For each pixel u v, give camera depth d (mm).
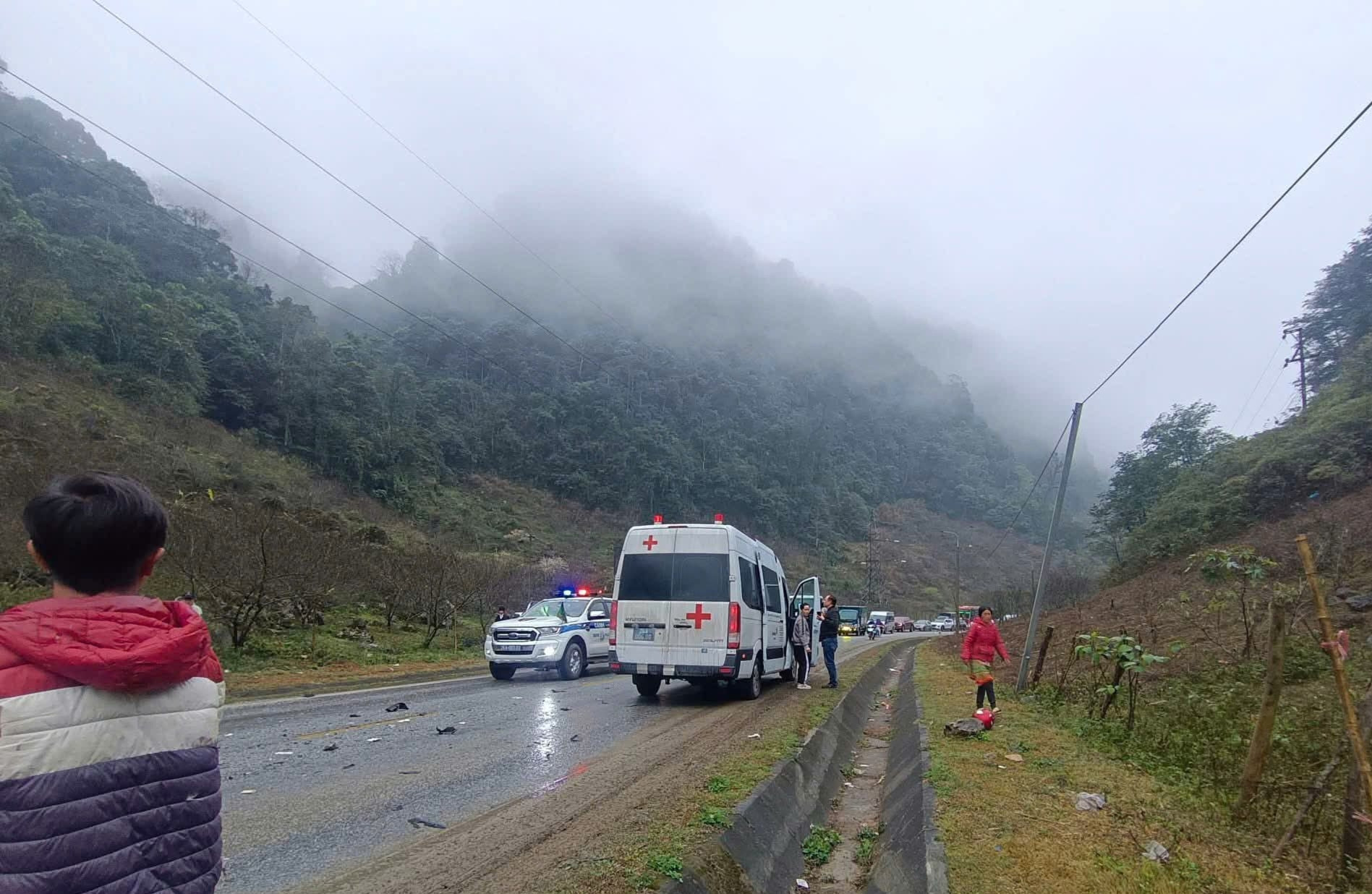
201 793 1896
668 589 12812
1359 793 5008
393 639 22922
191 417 51531
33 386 40188
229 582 16922
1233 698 9992
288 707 12117
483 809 6184
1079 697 12656
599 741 9195
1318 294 46469
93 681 1704
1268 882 4887
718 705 12297
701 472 99812
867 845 6531
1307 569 5078
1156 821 6023
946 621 81188
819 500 119562
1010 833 5621
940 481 157500
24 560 16469
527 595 29422
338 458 60656
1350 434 25078
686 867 4715
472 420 87188
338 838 5434
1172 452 42375
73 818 1657
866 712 14062
